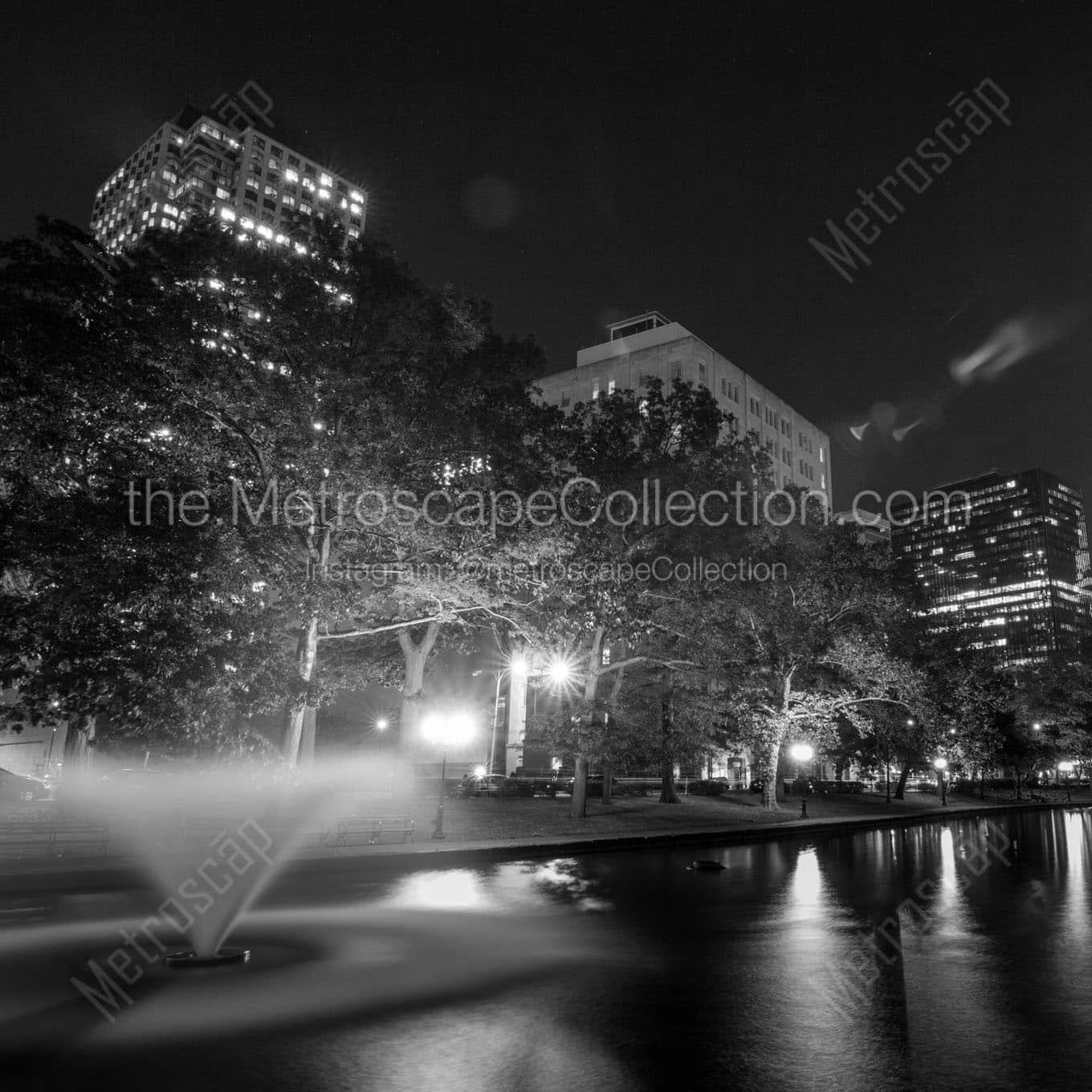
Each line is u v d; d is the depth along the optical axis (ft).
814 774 274.57
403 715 135.13
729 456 114.01
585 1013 28.99
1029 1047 25.39
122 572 58.13
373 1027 27.17
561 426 104.17
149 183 453.99
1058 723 257.14
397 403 73.61
